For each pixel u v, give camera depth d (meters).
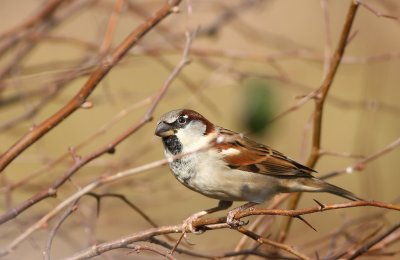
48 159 9.62
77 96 6.70
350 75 17.19
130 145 12.00
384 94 14.62
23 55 10.16
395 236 7.75
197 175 8.21
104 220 10.06
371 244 6.91
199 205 14.90
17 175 12.94
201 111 16.09
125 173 6.16
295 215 5.71
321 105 8.13
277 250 8.33
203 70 16.67
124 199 6.96
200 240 12.26
